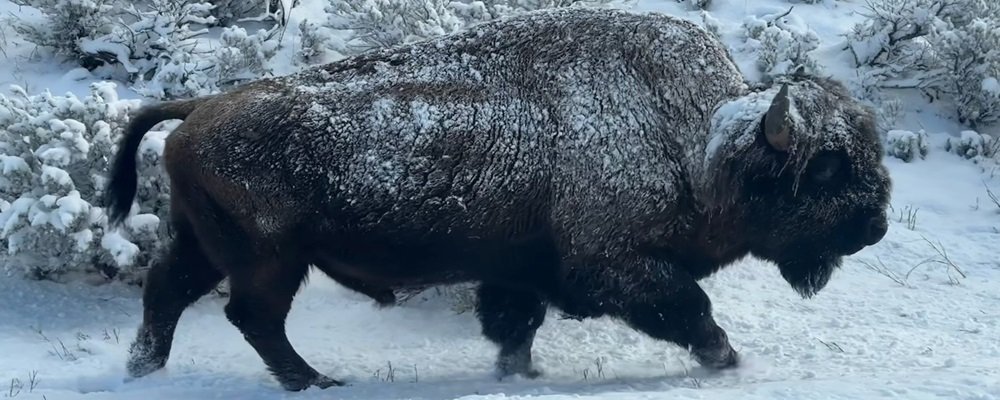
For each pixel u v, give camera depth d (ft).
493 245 18.60
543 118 18.19
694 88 18.42
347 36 33.76
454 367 20.90
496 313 19.95
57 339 22.85
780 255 19.04
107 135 24.94
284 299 18.88
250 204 18.25
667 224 18.30
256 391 19.17
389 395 18.37
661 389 17.57
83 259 24.76
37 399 18.48
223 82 30.66
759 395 15.20
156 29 32.24
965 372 16.93
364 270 19.03
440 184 18.07
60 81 32.12
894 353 19.98
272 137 18.12
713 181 17.94
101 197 24.81
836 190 18.10
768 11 37.35
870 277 25.71
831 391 15.21
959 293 24.54
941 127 32.81
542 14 18.97
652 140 18.11
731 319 22.90
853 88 32.68
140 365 20.07
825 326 22.54
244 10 35.63
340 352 22.20
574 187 18.11
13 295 24.97
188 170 18.48
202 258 19.61
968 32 32.19
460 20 31.01
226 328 23.94
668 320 18.49
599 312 18.72
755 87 18.84
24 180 24.58
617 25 18.69
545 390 18.10
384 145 18.04
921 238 27.40
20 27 33.12
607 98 18.19
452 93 18.29
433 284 19.44
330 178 18.07
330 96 18.37
